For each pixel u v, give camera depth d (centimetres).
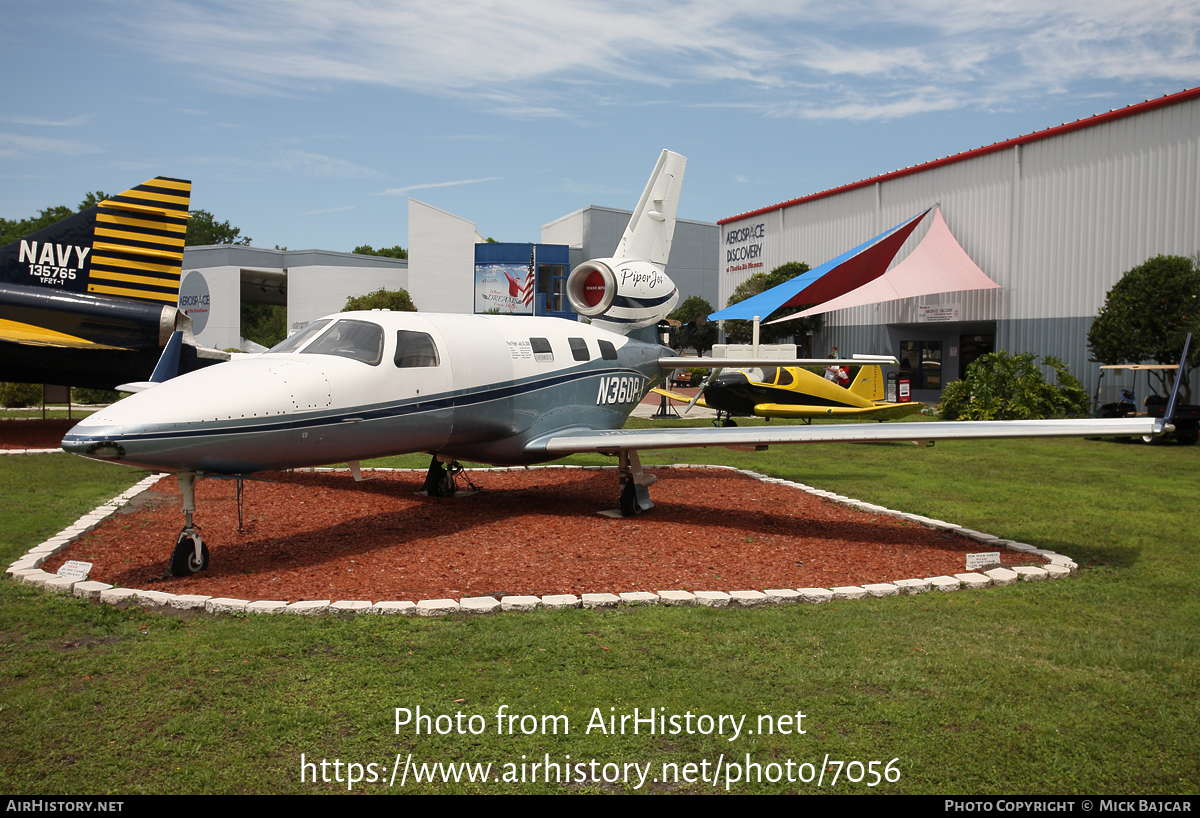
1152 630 505
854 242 3134
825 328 3312
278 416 634
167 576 601
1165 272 1922
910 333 3014
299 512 859
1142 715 379
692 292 5497
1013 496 1039
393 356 739
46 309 1309
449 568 636
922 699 393
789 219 3462
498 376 849
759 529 809
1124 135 2223
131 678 405
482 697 389
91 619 496
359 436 705
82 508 844
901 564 675
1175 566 682
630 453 866
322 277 5244
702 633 483
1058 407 2031
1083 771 329
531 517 853
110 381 1429
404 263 5716
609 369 1045
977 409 2077
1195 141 2061
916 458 1458
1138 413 1938
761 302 2794
